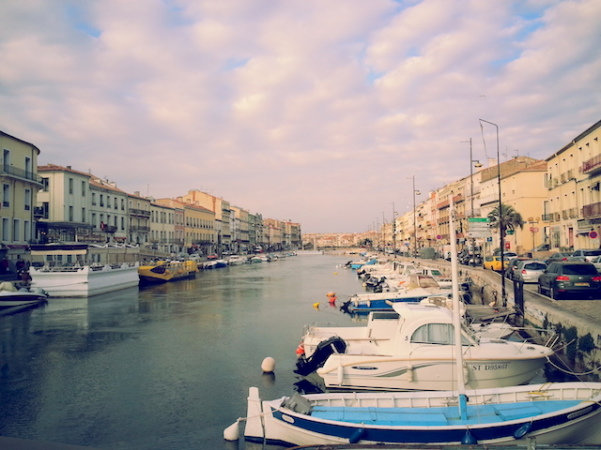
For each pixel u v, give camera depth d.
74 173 61.41
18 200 47.69
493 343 13.60
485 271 41.56
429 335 13.38
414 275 34.59
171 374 16.41
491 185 69.44
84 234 62.22
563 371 13.62
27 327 25.31
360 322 26.69
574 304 19.42
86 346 20.70
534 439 7.42
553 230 50.72
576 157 43.97
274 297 39.69
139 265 52.16
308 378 15.78
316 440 9.57
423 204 129.12
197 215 117.25
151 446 10.73
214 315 29.48
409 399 10.33
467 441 8.76
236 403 13.50
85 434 11.46
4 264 42.91
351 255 185.75
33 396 14.20
